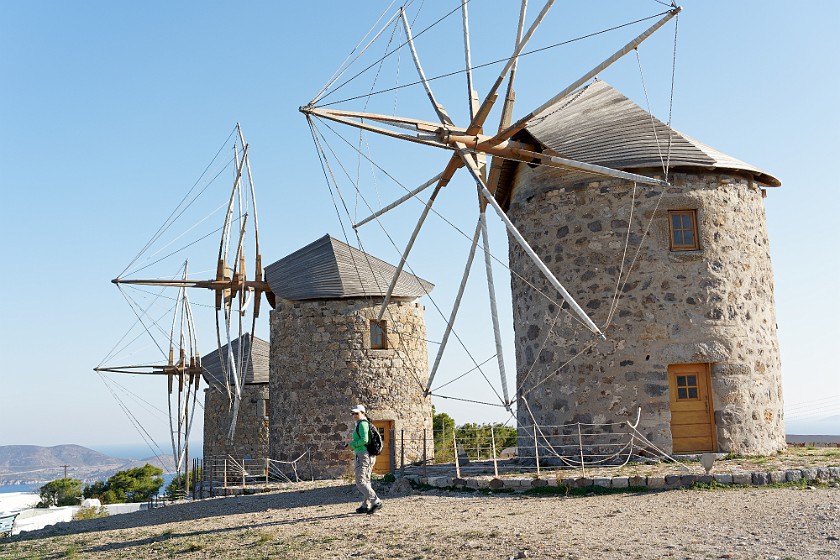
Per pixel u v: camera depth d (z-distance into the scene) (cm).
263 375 3378
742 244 1561
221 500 1777
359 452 1157
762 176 1664
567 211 1584
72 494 6209
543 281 1606
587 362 1510
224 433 3447
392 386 2436
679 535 794
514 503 1119
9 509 5738
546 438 1544
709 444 1468
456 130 1507
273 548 928
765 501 964
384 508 1174
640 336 1484
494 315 1436
